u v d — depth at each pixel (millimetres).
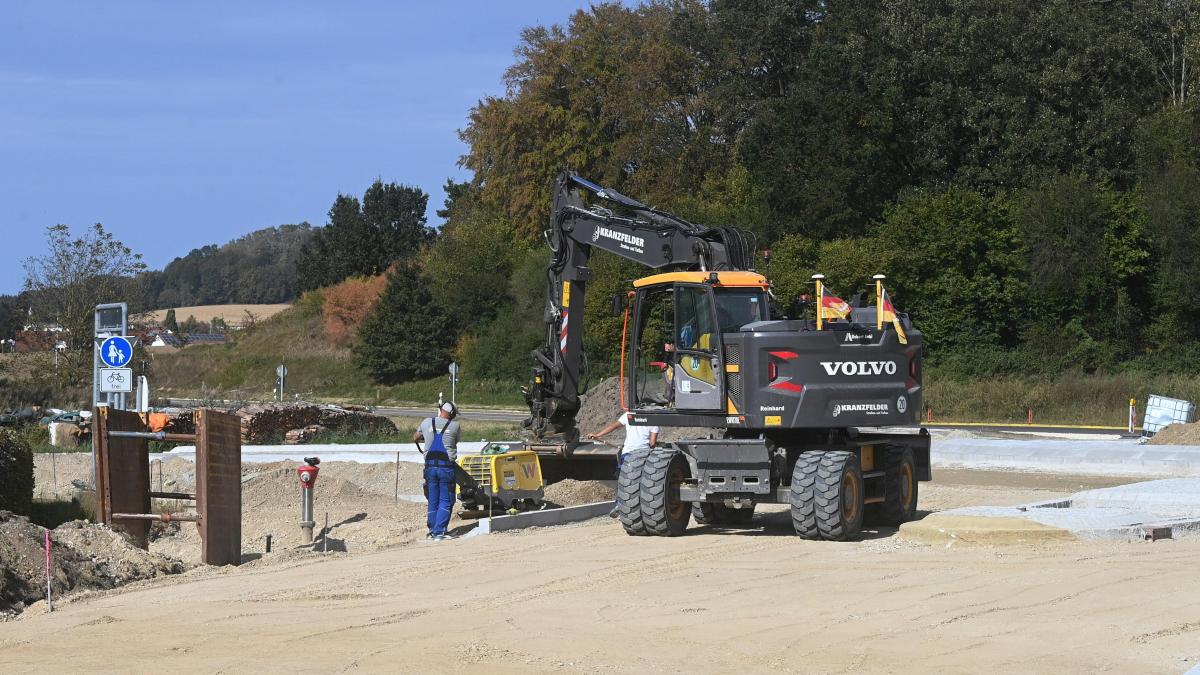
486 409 58562
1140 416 44188
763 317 15664
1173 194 47906
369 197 91562
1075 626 9602
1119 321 50156
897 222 53000
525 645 9258
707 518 16688
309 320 81438
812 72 57500
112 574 12945
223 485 14531
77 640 9797
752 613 10375
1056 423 44594
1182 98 52469
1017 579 11602
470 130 73562
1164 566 12133
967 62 55938
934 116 56031
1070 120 54031
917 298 52469
